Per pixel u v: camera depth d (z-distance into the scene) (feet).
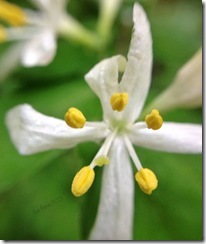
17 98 0.25
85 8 0.28
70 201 0.26
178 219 0.23
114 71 0.20
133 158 0.20
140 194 0.23
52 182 0.26
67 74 0.26
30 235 0.26
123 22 0.27
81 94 0.25
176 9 0.27
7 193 0.26
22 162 0.22
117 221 0.20
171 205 0.23
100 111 0.24
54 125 0.20
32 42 0.26
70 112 0.20
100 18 0.27
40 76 0.26
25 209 0.26
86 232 0.21
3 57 0.27
